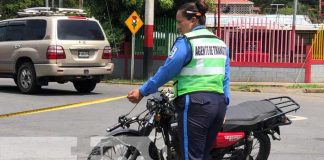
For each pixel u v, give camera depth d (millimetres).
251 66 21938
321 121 11578
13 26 15617
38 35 14859
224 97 5090
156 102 5574
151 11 21359
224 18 31688
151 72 21578
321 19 37219
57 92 15891
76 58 14766
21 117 11180
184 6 5078
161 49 22938
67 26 14781
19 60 15312
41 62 14641
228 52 5234
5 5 35094
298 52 21906
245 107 6480
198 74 4965
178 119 5047
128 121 5750
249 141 6203
